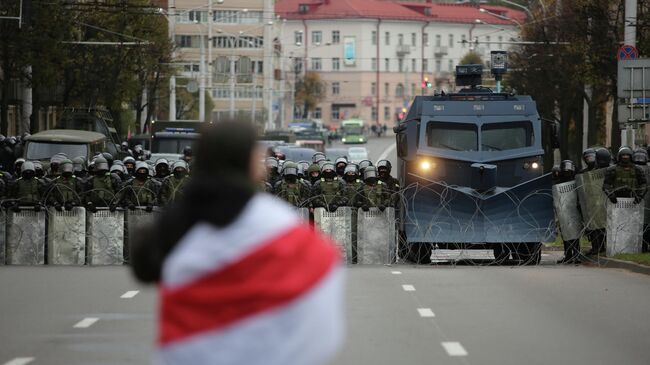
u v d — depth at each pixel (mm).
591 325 29062
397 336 27281
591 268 46656
